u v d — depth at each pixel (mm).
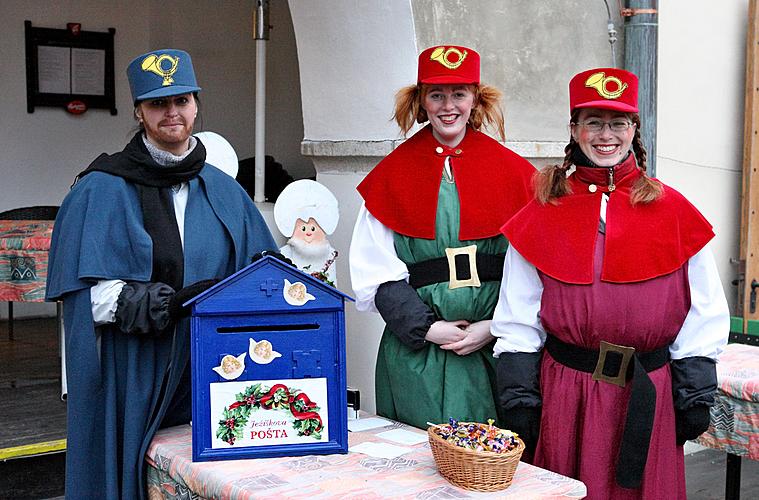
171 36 8250
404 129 2955
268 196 7039
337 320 2383
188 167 2637
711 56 5207
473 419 2805
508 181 2879
